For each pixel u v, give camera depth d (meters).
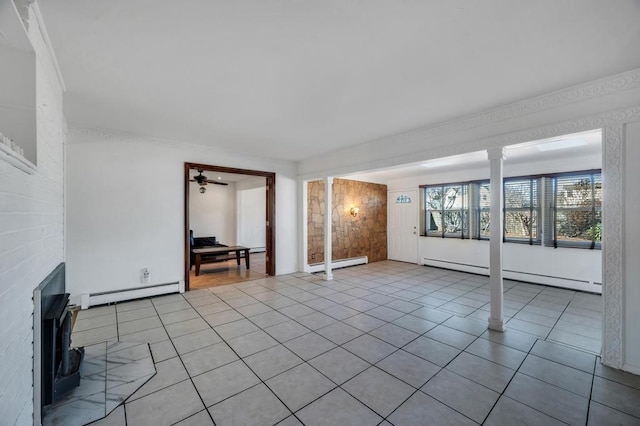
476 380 2.09
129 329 3.00
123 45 1.86
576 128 2.38
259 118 3.28
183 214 4.39
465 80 2.33
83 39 1.79
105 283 3.76
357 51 1.94
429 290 4.60
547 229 4.86
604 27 1.66
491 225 3.00
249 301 3.99
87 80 2.35
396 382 2.07
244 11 1.54
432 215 6.70
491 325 3.02
